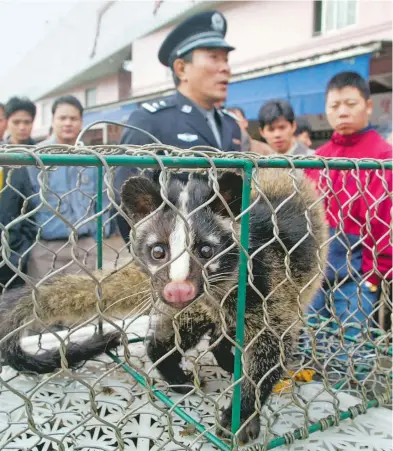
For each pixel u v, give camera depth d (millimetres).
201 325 1088
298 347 1130
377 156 1486
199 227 943
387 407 942
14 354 939
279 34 3701
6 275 1411
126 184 924
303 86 3162
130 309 1020
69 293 987
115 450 729
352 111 1547
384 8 2969
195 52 1750
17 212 1418
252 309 990
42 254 1464
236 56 4047
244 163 635
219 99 1826
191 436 803
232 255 979
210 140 1743
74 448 750
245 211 636
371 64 3117
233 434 696
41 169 480
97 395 942
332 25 3344
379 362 987
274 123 2156
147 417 860
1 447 654
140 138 1616
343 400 962
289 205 1138
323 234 1209
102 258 1108
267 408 929
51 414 837
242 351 683
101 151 862
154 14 4863
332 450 785
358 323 1078
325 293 1066
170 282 884
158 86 4926
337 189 1308
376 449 789
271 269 1006
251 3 3857
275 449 787
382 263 1321
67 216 1469
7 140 2168
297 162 689
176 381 1032
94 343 1013
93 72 6383
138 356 1107
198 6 4203
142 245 979
